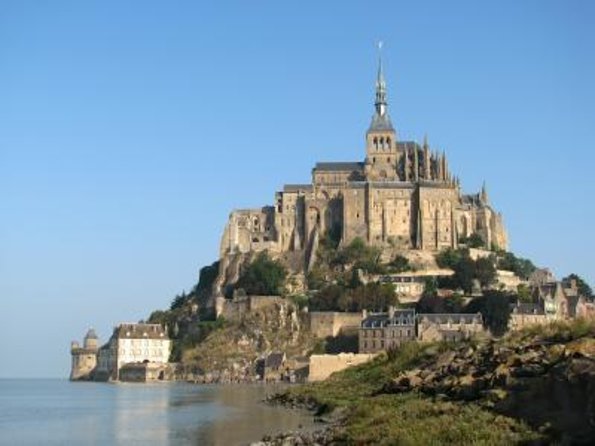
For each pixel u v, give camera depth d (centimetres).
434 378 15925
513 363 12975
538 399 11569
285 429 16062
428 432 11650
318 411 19175
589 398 10588
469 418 11950
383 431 12269
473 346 16875
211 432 16575
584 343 12456
